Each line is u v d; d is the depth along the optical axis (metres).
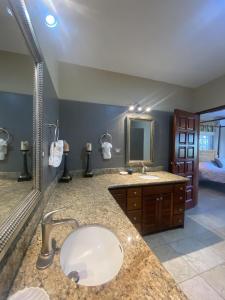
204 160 5.89
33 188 1.02
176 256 1.90
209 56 2.26
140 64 2.47
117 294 0.55
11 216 0.67
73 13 1.51
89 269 0.80
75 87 2.48
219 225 2.65
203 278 1.59
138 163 2.88
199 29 1.74
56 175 2.02
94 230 0.90
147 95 2.95
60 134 2.41
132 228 1.00
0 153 0.72
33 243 0.83
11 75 0.78
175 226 2.51
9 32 0.72
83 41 1.93
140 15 1.55
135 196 2.21
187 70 2.64
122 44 2.00
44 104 1.27
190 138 3.25
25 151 0.92
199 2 1.41
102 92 2.64
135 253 0.76
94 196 1.60
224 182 4.36
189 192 3.27
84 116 2.54
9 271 0.57
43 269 0.66
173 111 3.18
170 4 1.43
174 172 3.02
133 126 2.85
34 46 0.94
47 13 1.48
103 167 2.69
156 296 0.54
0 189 0.70
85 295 0.54
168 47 2.06
